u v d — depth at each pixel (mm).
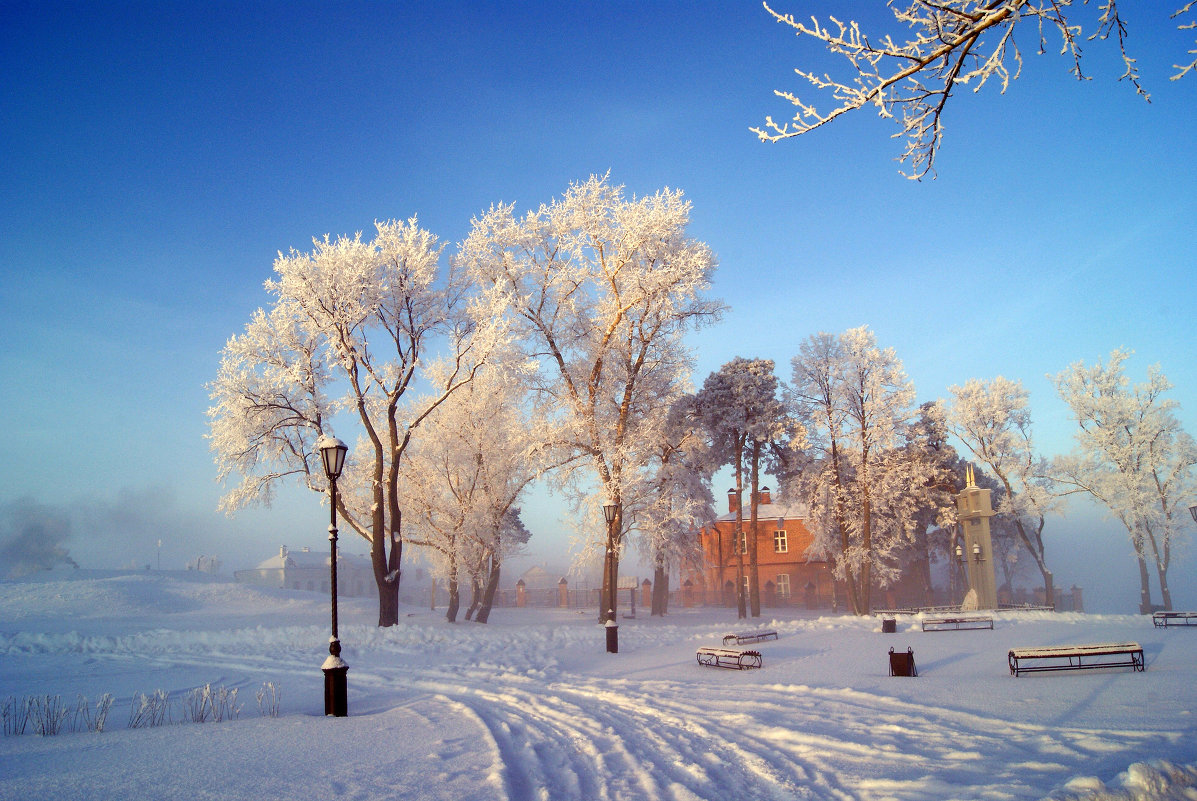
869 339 42281
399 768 7406
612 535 30297
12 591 36594
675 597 67312
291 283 24531
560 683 15000
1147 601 42312
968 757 7293
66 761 7586
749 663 17125
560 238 30094
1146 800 5176
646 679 15203
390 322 26422
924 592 54719
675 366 31984
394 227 26750
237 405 24766
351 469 28062
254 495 26109
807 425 43281
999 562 59781
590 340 30969
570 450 30609
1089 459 43656
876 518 44875
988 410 46375
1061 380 45188
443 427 31094
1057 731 8188
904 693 11438
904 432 42188
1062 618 27969
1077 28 5129
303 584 86250
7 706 10414
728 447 46719
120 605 34656
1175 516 41969
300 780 6840
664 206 29891
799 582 61906
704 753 8281
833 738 8484
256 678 15828
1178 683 11328
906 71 5027
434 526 31188
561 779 7270
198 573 49875
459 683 15188
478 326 26391
